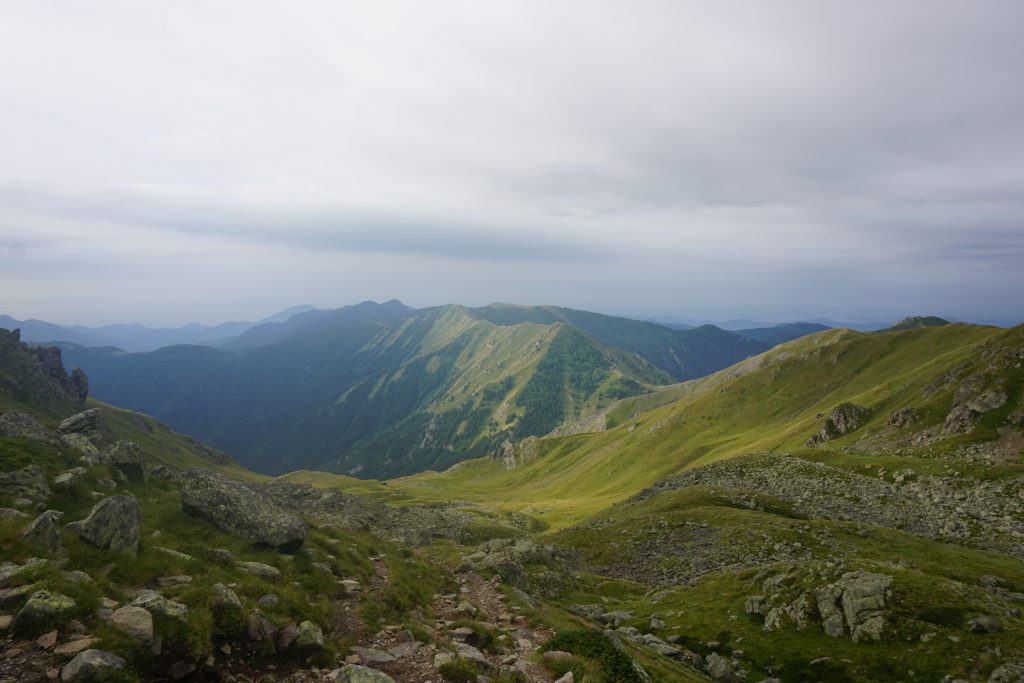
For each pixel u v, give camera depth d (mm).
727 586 48125
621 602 51656
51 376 168500
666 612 46000
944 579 39094
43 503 20844
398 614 23812
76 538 17641
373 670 16344
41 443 26734
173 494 27547
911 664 30469
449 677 17531
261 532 25453
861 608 36281
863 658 32156
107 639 12625
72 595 13820
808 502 80000
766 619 39562
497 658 22031
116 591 15469
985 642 30672
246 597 18250
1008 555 57938
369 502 77188
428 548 52781
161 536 21719
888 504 74188
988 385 98000
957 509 68750
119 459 28062
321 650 17344
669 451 193250
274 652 16391
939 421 102500
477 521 100750
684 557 63906
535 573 50781
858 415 128875
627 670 20781
